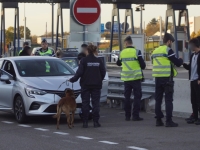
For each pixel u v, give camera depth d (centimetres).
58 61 2816
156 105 2383
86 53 2655
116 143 1941
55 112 2438
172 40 2367
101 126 2412
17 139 2062
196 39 2380
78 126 2423
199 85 2369
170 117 2355
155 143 1931
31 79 2534
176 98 2811
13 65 2702
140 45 8512
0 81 2744
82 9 2630
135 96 2595
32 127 2403
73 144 1928
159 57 2355
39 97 2417
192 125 2409
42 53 3488
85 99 2361
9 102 2636
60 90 2442
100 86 2369
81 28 2653
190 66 2419
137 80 2583
